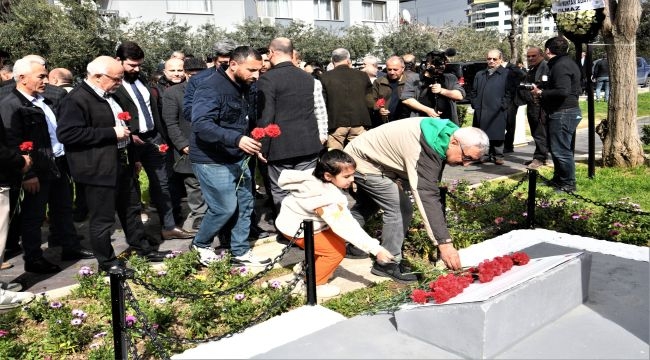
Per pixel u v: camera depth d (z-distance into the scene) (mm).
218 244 6004
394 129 4035
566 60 6949
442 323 2430
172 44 18438
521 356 2330
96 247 4758
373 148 4238
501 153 9695
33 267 5160
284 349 2527
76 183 4664
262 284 4613
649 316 2695
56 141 5527
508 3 22062
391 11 30688
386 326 2727
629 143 8695
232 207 4836
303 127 5273
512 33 22344
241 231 5074
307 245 3434
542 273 2590
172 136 5996
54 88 5973
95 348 3641
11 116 4781
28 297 4477
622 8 8273
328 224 3939
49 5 15250
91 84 4547
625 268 3434
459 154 3662
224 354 2574
